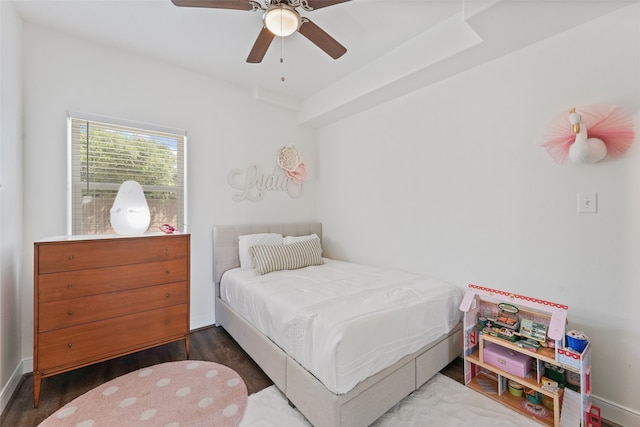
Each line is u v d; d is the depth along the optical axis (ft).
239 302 7.48
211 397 5.53
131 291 6.35
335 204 11.24
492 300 6.48
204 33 6.99
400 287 6.63
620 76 4.96
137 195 7.08
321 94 10.16
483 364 5.84
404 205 8.65
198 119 9.02
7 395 5.41
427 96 7.94
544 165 5.85
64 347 5.59
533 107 5.98
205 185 9.18
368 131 9.77
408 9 6.10
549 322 5.35
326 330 4.59
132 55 7.87
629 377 4.93
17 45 6.10
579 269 5.45
